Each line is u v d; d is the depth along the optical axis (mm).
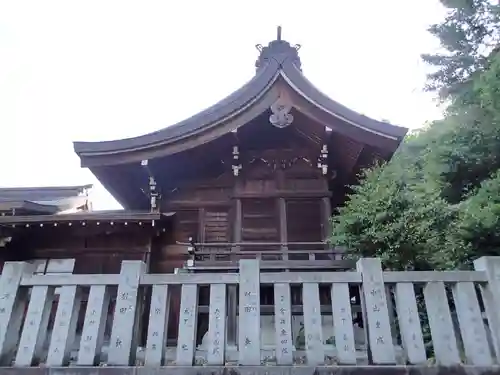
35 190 15844
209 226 9625
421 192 7301
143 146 8922
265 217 9406
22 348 4281
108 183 9930
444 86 15719
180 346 4211
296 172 9773
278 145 9969
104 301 4516
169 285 4547
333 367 3938
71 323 4426
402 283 4418
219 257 8961
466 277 4387
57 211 10094
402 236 6344
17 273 4656
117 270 9094
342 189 10250
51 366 4133
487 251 6781
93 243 9320
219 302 4402
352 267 7602
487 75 8523
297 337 6551
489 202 6969
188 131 8953
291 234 9242
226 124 9008
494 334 4137
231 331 6020
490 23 14695
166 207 9789
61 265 9086
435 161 9414
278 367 3949
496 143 8531
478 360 4023
